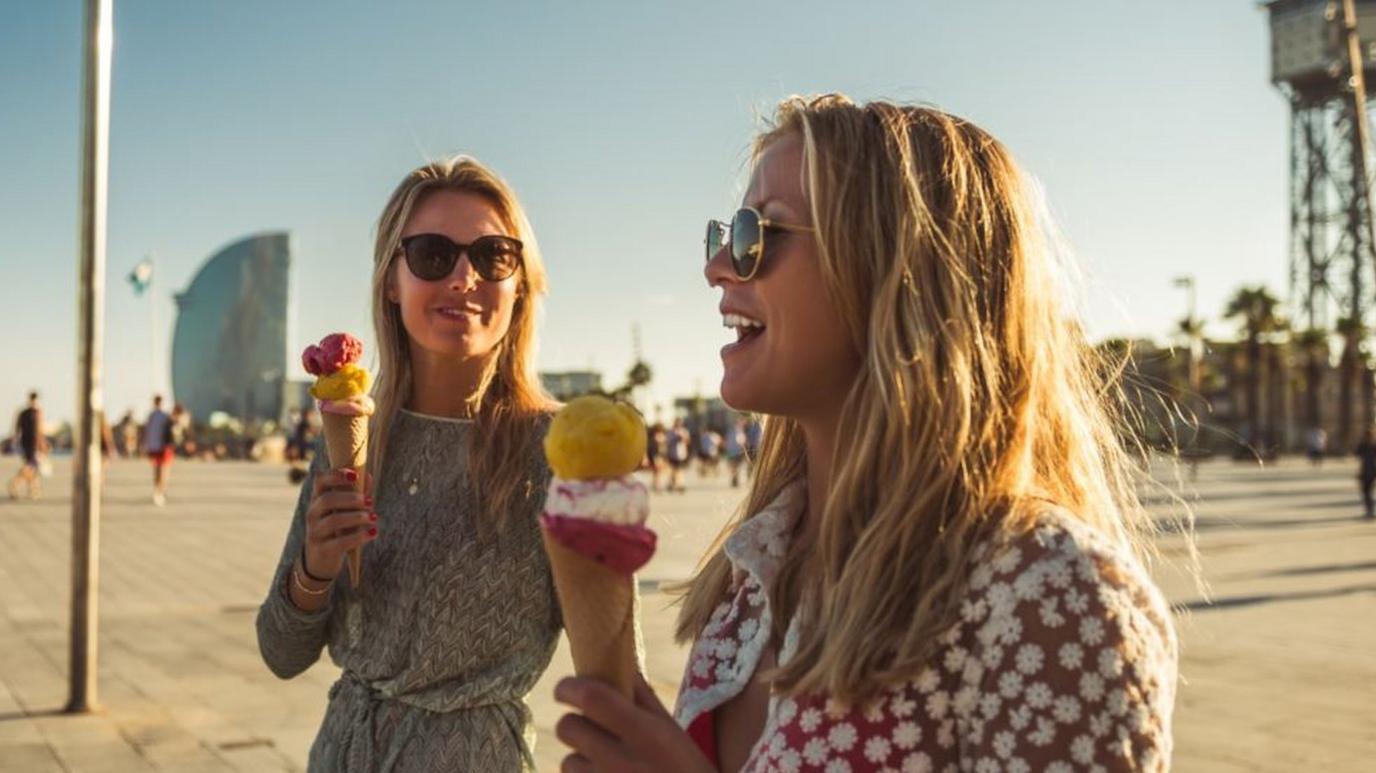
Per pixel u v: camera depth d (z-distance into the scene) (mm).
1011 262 1385
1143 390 2051
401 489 2518
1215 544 15977
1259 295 66688
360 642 2418
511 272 2521
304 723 6027
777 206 1442
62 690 6680
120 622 9172
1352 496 29188
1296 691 6926
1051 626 1127
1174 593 11062
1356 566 13539
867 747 1195
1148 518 1941
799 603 1401
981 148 1425
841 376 1432
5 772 5125
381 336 2615
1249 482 37406
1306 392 80000
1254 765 5406
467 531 2412
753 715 1425
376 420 2562
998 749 1123
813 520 1482
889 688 1193
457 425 2527
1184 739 5859
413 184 2562
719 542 1798
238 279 155250
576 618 1069
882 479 1316
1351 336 70000
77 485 6188
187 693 6676
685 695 1513
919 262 1331
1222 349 69062
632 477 1066
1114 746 1087
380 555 2443
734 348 1490
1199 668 7629
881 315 1330
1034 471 1388
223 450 50844
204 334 155250
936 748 1183
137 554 13906
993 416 1303
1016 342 1369
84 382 6219
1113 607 1125
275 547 14852
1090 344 1599
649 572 11961
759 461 1728
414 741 2328
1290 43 77312
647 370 65000
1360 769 5348
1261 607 10250
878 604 1235
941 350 1310
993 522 1237
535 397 2613
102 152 6180
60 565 12719
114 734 5777
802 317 1408
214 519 18875
